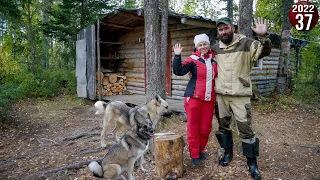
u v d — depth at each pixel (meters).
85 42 9.37
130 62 10.80
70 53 13.66
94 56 8.95
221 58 3.46
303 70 9.93
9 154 4.63
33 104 9.53
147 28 5.81
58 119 7.27
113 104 4.91
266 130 5.88
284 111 7.86
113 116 4.86
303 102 8.93
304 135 5.58
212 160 4.08
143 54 10.05
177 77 8.93
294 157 4.26
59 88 12.65
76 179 3.59
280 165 3.91
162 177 3.53
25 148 4.95
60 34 12.91
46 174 3.73
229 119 3.78
